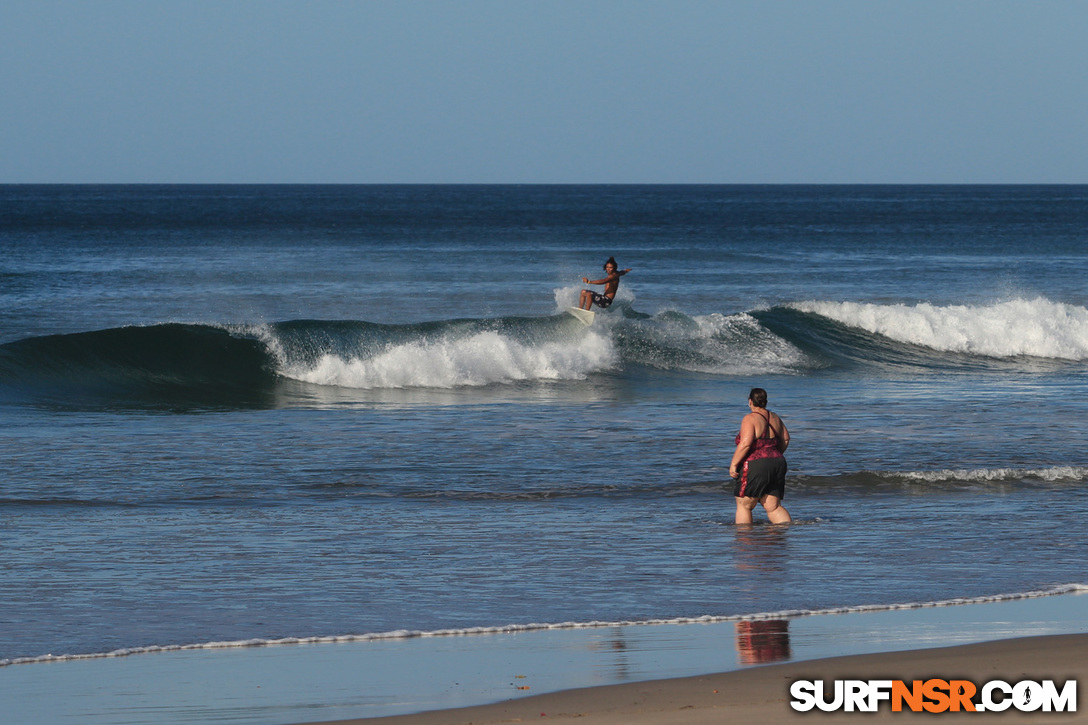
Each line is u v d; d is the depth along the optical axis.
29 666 25.30
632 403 70.56
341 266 173.50
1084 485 47.16
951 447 54.91
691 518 41.44
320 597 31.08
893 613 29.61
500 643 27.09
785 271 179.00
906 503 44.00
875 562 35.19
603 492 45.41
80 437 56.47
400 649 26.66
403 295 134.38
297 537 37.94
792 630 28.02
